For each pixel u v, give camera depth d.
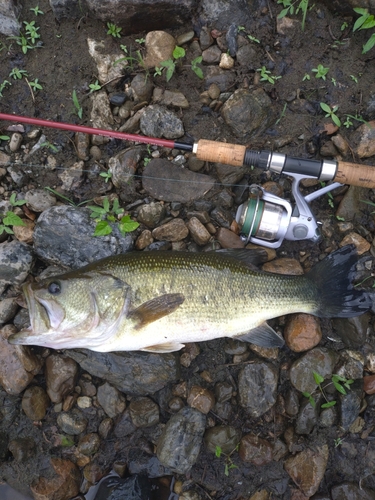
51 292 0.43
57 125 0.47
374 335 0.52
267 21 0.53
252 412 0.50
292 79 0.53
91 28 0.53
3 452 0.49
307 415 0.50
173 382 0.51
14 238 0.52
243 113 0.51
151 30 0.53
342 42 0.53
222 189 0.52
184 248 0.52
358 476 0.51
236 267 0.46
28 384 0.49
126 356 0.49
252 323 0.47
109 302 0.43
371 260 0.52
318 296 0.48
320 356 0.50
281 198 0.49
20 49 0.53
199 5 0.52
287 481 0.50
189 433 0.48
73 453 0.50
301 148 0.53
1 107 0.53
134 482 0.49
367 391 0.51
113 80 0.52
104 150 0.53
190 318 0.45
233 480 0.50
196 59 0.51
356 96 0.53
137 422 0.50
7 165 0.52
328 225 0.52
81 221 0.50
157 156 0.52
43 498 0.48
